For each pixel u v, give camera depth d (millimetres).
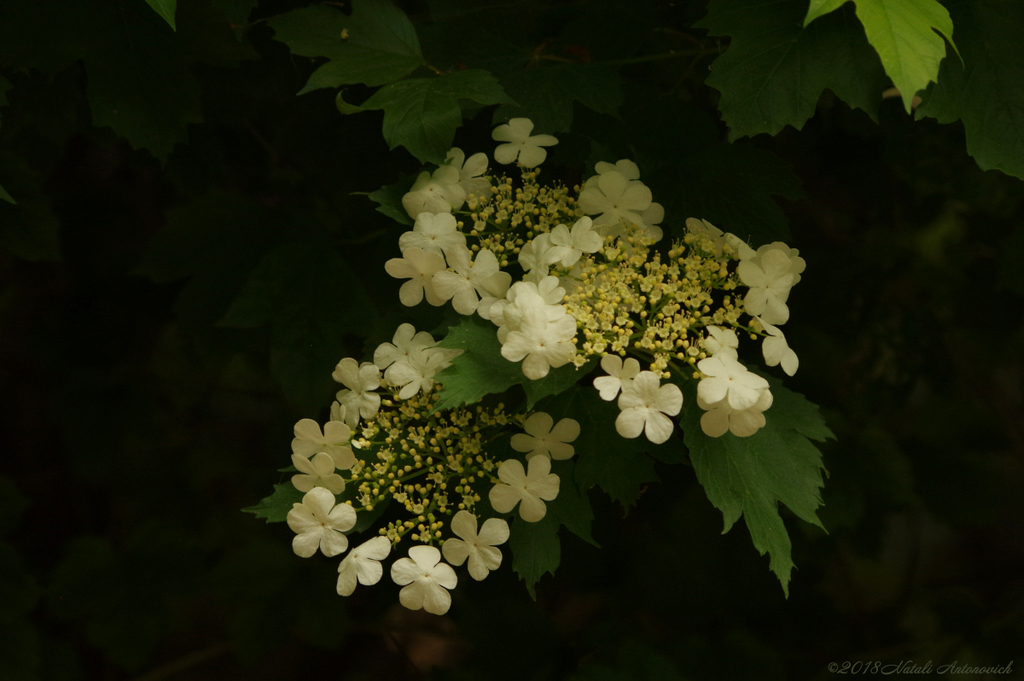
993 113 912
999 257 1148
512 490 885
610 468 904
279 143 1063
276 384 1123
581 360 871
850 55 906
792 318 1125
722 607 1107
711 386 864
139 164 1089
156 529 1129
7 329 1165
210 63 966
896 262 1159
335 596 1113
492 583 1105
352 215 1055
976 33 914
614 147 982
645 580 1104
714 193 965
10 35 945
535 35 1010
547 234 892
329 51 938
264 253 1031
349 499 903
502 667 1097
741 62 911
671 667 1071
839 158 1106
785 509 1103
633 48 1015
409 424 915
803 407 912
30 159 1064
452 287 891
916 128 1071
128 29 954
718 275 895
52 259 1036
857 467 1104
